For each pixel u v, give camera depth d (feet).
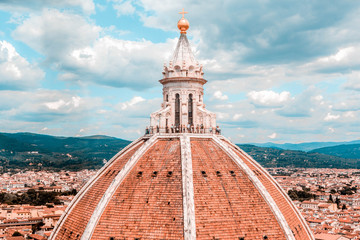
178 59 298.76
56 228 268.62
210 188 240.12
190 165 246.68
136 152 263.08
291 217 271.28
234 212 233.96
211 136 281.95
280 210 258.37
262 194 246.27
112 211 236.22
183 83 292.61
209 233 222.28
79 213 259.39
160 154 261.44
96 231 230.48
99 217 234.38
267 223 236.02
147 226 225.15
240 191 245.04
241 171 257.96
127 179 249.96
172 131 284.82
